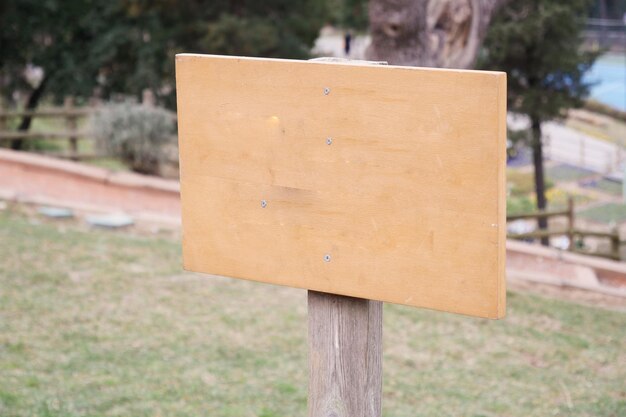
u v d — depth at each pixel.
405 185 2.18
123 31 22.22
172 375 6.19
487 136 2.05
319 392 2.47
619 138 36.00
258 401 5.87
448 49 9.98
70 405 5.36
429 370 7.05
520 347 7.86
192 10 22.19
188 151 2.49
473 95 2.05
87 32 22.92
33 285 7.84
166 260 9.10
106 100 23.06
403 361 7.20
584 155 33.19
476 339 7.92
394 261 2.23
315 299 2.44
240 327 7.42
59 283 7.98
